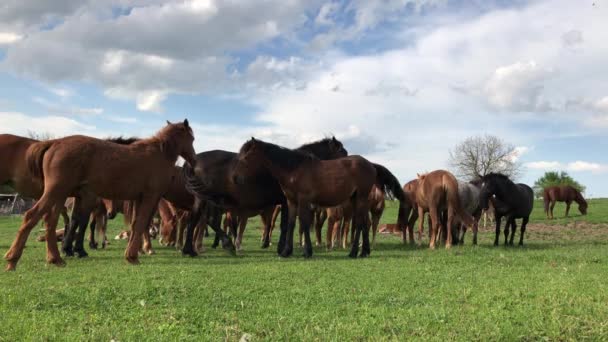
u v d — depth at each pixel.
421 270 8.82
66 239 11.61
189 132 10.72
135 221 10.10
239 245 14.91
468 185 17.11
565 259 10.60
